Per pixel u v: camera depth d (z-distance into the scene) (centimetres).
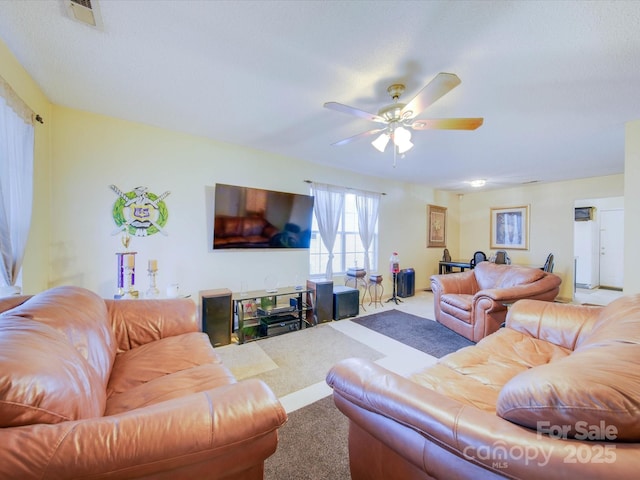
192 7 141
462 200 701
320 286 377
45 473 64
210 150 336
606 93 216
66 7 142
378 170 477
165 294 310
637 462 62
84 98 239
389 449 107
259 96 230
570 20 143
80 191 267
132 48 173
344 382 118
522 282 335
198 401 88
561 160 403
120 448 71
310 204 411
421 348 294
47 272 250
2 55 170
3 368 71
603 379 73
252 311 338
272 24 151
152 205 302
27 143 199
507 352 179
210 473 83
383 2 135
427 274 632
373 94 221
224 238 339
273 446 94
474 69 186
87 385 101
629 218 271
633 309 141
